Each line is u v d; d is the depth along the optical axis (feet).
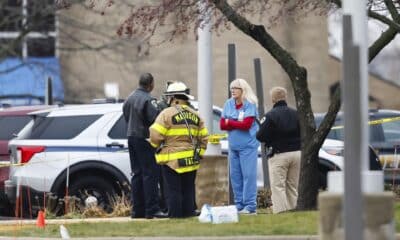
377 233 83.56
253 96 171.73
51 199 190.08
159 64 377.71
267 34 163.32
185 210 157.07
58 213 192.95
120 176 191.21
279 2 185.06
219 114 209.05
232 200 186.19
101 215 183.93
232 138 171.12
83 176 192.24
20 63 206.39
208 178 181.98
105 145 192.34
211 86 193.57
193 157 155.02
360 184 78.38
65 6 170.19
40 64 209.26
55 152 192.13
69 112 196.34
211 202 181.98
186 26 162.71
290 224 138.10
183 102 156.46
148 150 163.12
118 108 196.13
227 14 160.86
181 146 154.71
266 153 184.75
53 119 196.13
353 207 78.33
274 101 169.37
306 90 164.25
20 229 151.64
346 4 103.91
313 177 163.43
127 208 183.83
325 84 401.08
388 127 215.72
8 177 205.36
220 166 183.93
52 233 143.23
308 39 394.73
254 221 143.84
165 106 165.78
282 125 166.81
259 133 167.32
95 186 192.34
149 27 209.15
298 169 169.68
